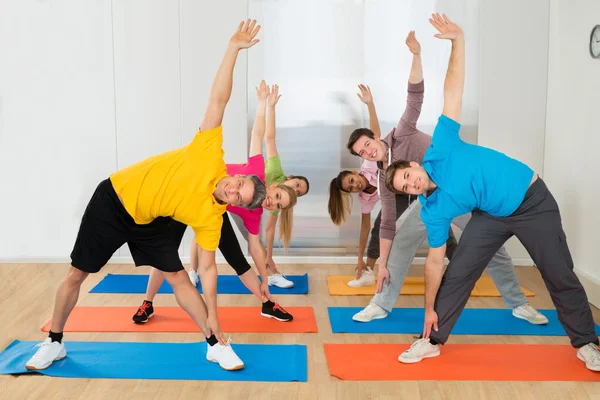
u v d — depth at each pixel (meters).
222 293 4.47
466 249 3.15
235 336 3.61
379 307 3.90
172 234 3.13
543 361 3.23
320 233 5.41
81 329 3.66
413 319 3.91
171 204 2.88
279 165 4.23
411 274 5.03
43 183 5.27
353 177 4.26
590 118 4.34
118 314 3.94
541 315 3.82
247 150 5.30
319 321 3.90
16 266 5.20
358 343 3.51
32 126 5.21
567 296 3.14
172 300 4.27
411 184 2.97
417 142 3.90
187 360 3.23
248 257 5.46
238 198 2.80
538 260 3.13
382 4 5.18
